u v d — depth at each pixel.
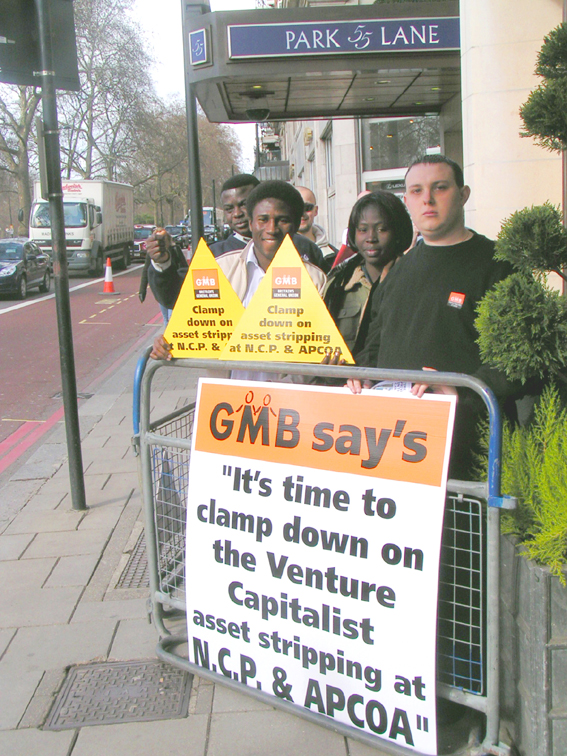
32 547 4.00
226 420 2.62
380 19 6.43
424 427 2.22
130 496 4.76
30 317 16.34
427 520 2.19
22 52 4.11
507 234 2.20
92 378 9.38
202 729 2.48
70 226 27.72
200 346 2.74
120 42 43.91
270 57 6.55
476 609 2.38
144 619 3.21
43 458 5.77
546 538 1.96
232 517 2.59
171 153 54.66
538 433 2.28
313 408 2.42
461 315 2.41
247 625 2.58
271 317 2.55
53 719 2.57
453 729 2.40
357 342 3.32
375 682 2.30
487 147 4.84
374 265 3.28
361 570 2.30
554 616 1.96
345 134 11.08
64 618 3.24
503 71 4.75
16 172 42.50
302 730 2.46
